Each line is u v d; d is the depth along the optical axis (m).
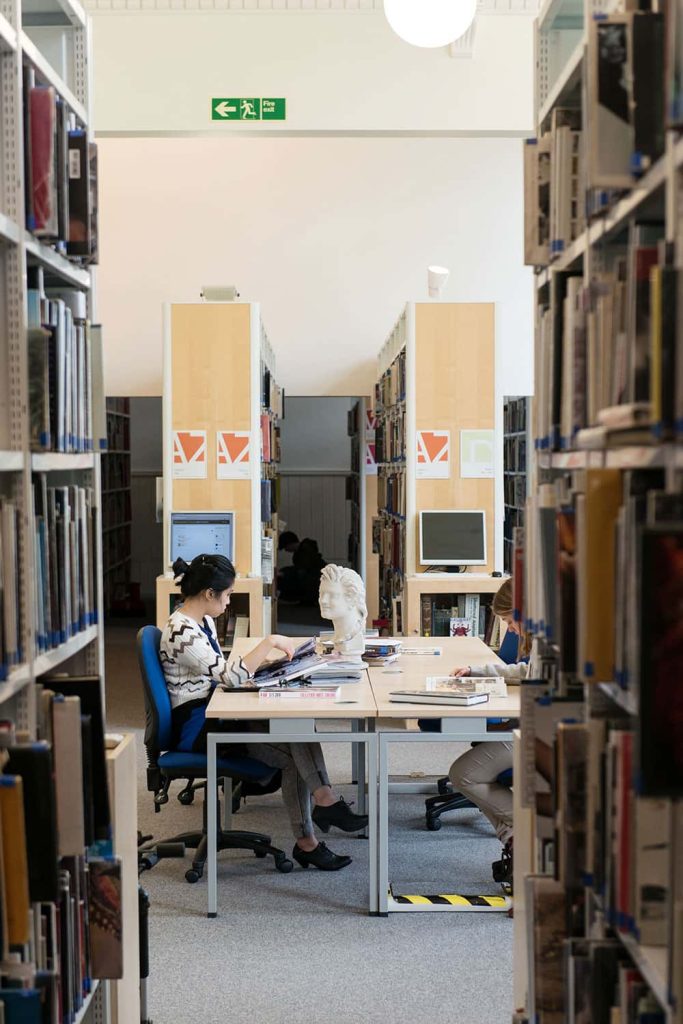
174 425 7.68
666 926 1.80
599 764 1.99
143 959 3.16
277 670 4.82
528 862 2.83
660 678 1.48
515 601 2.83
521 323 10.21
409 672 5.06
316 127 6.45
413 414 7.73
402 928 4.29
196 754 4.66
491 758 4.66
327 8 6.39
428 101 6.45
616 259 2.15
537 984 2.34
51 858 2.07
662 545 1.47
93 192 2.85
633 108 1.79
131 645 11.24
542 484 2.63
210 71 6.41
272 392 9.41
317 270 10.30
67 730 2.29
